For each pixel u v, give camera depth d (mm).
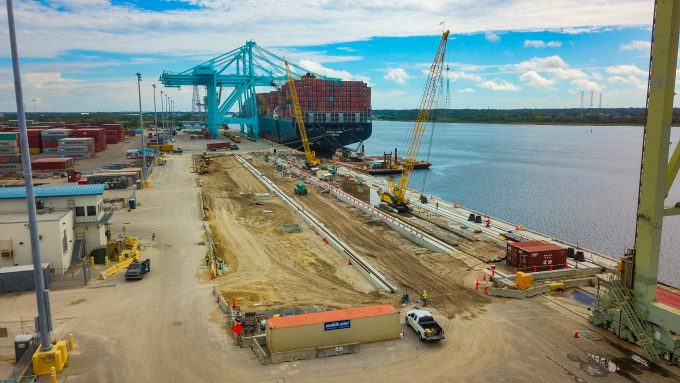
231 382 28188
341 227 71562
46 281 43125
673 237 88688
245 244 60312
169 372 29125
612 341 34156
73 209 51094
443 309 40188
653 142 31984
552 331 35750
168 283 45031
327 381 28406
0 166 123312
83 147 154250
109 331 34562
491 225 73312
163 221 71375
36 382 27438
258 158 163500
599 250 79000
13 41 26328
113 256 51875
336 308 39500
